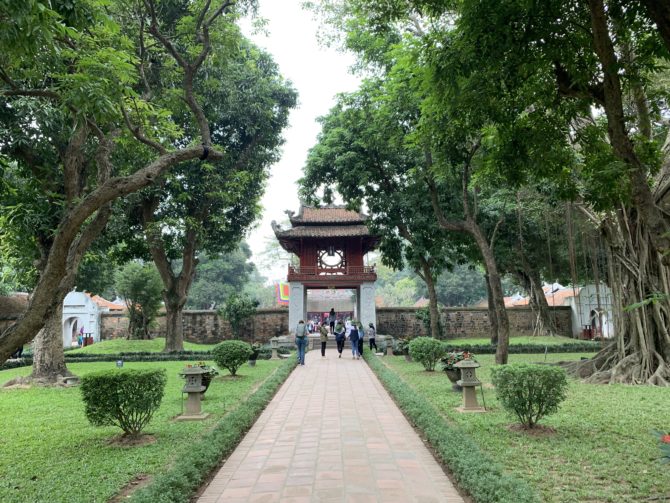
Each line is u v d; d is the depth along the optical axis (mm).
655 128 14305
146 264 29047
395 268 23156
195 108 7254
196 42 8906
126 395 6766
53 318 14117
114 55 6422
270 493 4812
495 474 4652
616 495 4504
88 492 4914
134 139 9297
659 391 10562
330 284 28047
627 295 12656
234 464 5820
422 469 5516
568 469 5289
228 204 21062
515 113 6992
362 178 19406
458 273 48969
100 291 31078
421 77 7500
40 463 6016
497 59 6027
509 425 7383
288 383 12922
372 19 7543
